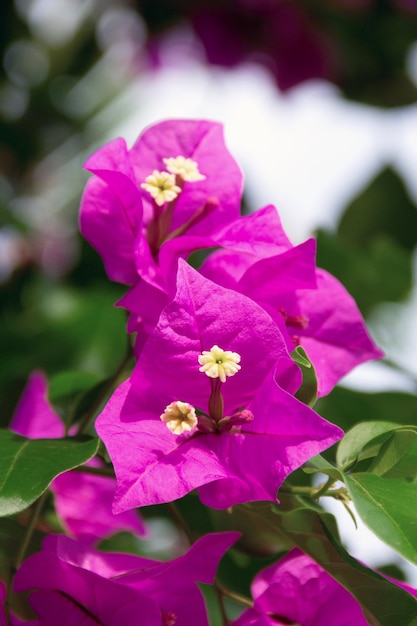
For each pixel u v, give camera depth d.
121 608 0.41
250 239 0.43
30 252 0.69
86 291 0.61
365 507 0.39
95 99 0.77
